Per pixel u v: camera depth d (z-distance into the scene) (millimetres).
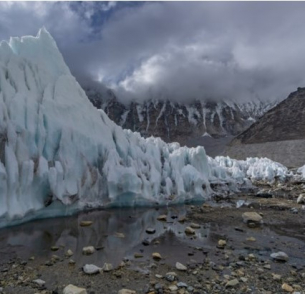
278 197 24219
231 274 8766
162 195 19453
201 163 24859
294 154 84062
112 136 20156
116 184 17594
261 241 12227
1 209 12492
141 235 12711
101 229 13406
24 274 8438
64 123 16609
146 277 8484
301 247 11508
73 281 8086
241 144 116062
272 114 123188
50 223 13984
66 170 15508
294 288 7902
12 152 13578
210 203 20875
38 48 19047
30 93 16594
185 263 9625
